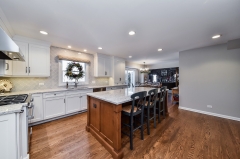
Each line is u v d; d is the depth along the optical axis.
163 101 3.07
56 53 3.40
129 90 2.92
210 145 1.88
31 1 1.39
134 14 1.69
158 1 1.40
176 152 1.72
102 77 4.79
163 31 2.31
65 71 3.60
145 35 2.52
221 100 3.20
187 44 3.21
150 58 5.54
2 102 1.54
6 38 1.27
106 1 1.40
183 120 2.98
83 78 4.12
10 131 1.25
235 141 1.99
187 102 3.90
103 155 1.66
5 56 1.75
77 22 1.93
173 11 1.62
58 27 2.11
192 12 1.64
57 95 2.96
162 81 7.98
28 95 2.13
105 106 1.90
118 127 1.63
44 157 1.60
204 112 3.51
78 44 3.15
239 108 2.93
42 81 3.13
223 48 3.13
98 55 4.29
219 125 2.65
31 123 2.60
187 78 3.87
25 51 2.58
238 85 2.93
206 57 3.44
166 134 2.25
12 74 2.41
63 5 1.47
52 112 2.87
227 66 3.08
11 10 1.57
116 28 2.16
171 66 7.45
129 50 3.86
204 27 2.13
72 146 1.86
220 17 1.78
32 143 1.93
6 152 1.24
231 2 1.42
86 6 1.50
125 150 1.76
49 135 2.20
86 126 2.41
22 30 2.22
